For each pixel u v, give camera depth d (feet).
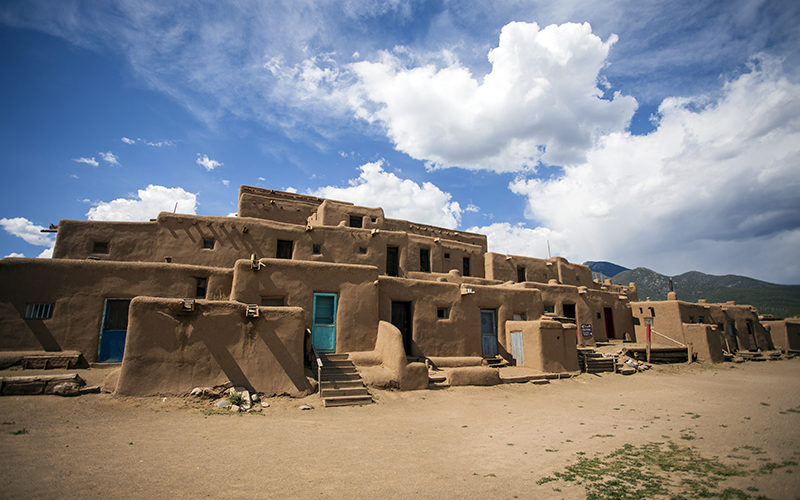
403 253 78.89
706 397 50.57
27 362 44.14
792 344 117.70
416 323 60.64
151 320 38.70
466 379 53.52
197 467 23.11
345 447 28.32
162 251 63.72
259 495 19.83
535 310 75.25
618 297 100.12
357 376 47.19
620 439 32.17
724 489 21.47
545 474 24.22
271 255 68.03
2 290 46.91
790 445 28.66
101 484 19.98
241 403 37.96
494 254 98.22
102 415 32.60
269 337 42.55
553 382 59.52
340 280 55.57
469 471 24.63
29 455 23.12
